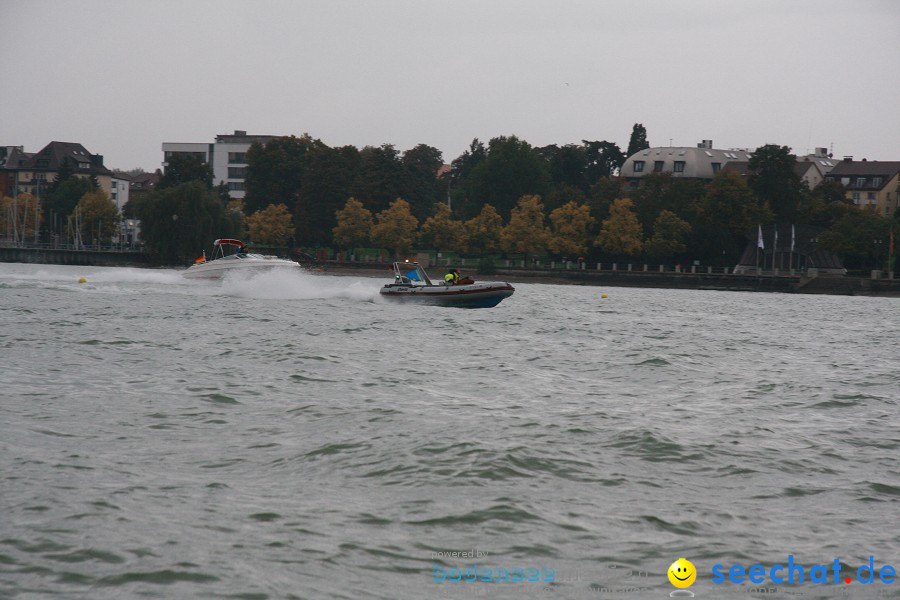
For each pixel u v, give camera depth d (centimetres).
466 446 3191
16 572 2042
